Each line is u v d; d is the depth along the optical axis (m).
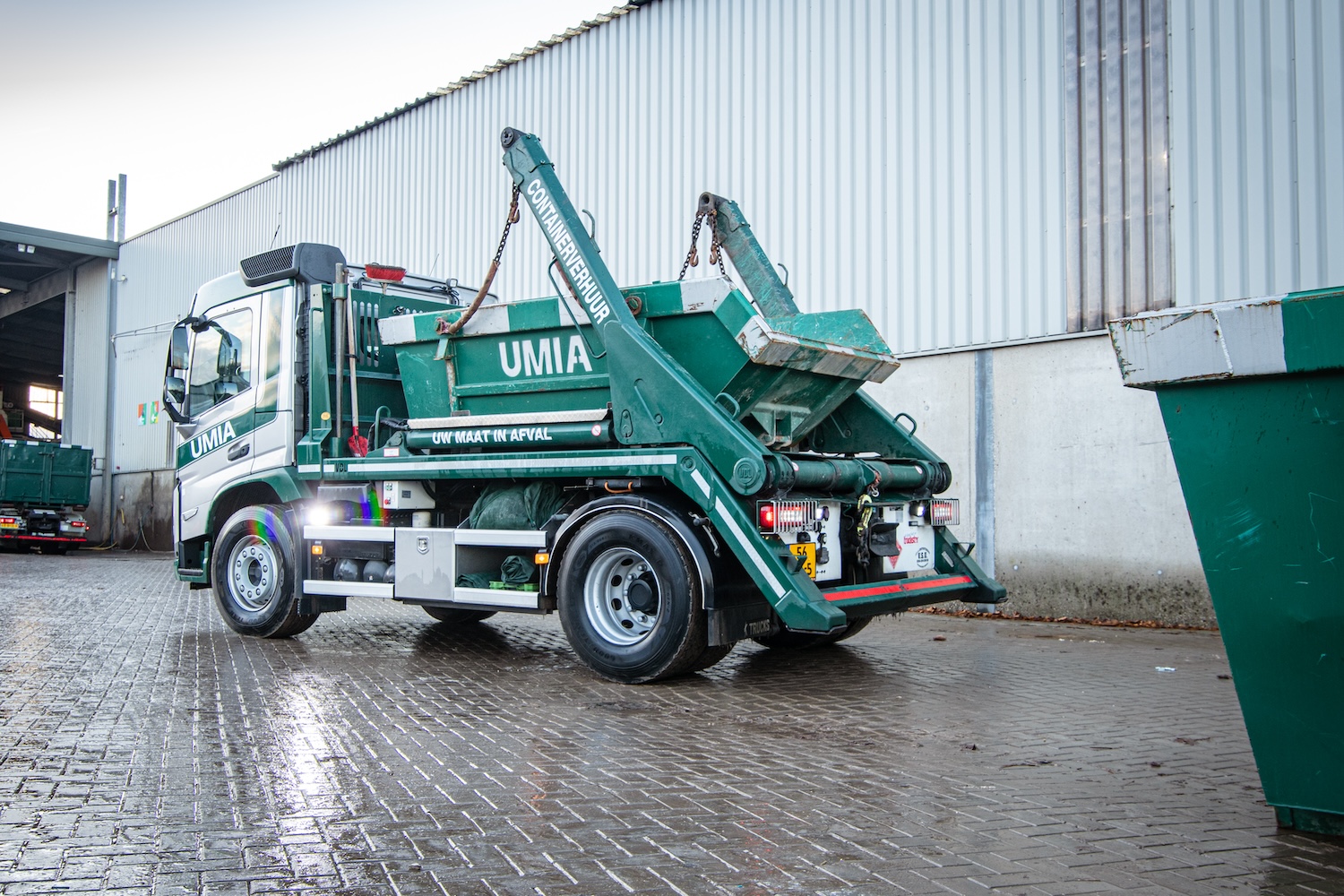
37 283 33.62
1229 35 9.59
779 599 6.17
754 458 6.25
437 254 17.55
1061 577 10.57
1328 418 3.46
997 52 11.11
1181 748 4.97
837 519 6.98
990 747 4.98
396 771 4.48
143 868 3.31
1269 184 9.36
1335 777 3.59
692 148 13.88
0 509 25.22
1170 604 9.84
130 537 28.83
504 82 16.78
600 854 3.45
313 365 8.63
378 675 7.04
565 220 7.27
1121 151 10.23
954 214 11.41
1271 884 3.19
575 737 5.18
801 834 3.66
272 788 4.23
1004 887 3.17
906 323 11.78
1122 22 10.23
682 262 13.93
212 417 9.29
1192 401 3.72
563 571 6.95
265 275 8.88
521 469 7.27
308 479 8.53
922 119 11.70
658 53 14.39
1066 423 10.57
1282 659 3.64
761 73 13.20
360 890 3.14
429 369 8.14
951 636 9.27
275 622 8.54
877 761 4.71
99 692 6.32
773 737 5.20
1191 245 9.77
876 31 12.11
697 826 3.74
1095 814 3.90
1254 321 3.50
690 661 6.52
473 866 3.34
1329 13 9.08
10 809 3.93
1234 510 3.67
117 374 29.66
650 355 6.75
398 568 7.89
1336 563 3.49
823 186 12.52
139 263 28.67
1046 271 10.72
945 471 7.95
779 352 6.72
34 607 11.29
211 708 5.86
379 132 19.42
